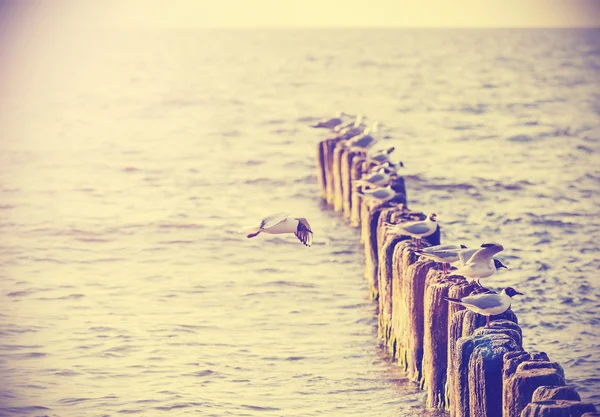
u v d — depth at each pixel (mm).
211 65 109562
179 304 23641
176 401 17641
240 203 36562
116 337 21141
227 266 27359
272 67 104625
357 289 24641
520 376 12148
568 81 85875
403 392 17672
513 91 77938
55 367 19391
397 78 90250
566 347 20203
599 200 35469
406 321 18406
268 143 52438
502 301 14461
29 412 17344
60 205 36906
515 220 32219
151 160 47812
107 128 61719
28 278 26406
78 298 24281
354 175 30734
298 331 21406
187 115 67000
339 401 17516
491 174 40969
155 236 31359
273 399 17672
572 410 11258
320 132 56656
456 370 13914
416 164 43719
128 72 103688
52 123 64875
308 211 34469
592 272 25672
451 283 16312
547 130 55656
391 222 21594
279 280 25672
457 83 85250
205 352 20141
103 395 18016
